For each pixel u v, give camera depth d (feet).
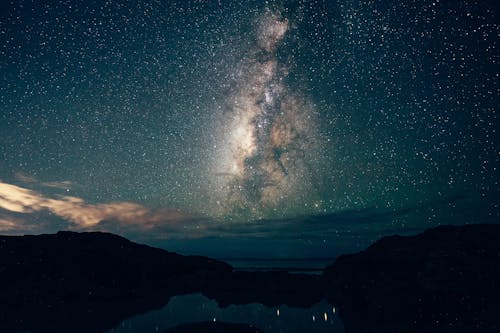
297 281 105.19
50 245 110.32
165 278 111.65
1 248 102.06
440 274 67.87
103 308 78.43
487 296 60.90
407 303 67.41
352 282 91.09
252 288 102.99
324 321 65.72
